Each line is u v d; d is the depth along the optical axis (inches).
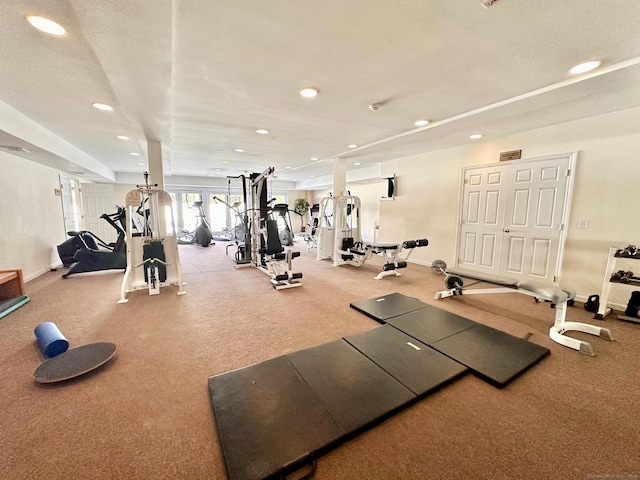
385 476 47.9
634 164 116.6
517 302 136.3
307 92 103.0
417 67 84.7
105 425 58.9
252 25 64.1
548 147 143.0
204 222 323.9
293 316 118.6
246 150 208.1
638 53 76.2
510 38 69.6
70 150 178.1
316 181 415.8
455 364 79.5
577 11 59.5
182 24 63.2
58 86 95.3
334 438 53.6
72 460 50.7
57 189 218.7
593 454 52.0
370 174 295.4
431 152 210.2
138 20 57.1
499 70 86.4
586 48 74.0
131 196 145.6
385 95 105.7
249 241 233.1
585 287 133.6
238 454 49.9
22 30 64.9
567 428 58.2
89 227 281.3
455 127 143.9
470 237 187.5
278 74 88.9
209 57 78.5
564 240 139.5
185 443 54.5
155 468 49.3
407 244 181.8
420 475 48.0
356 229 234.7
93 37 62.6
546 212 146.7
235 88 99.3
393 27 65.3
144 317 116.6
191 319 114.9
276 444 52.1
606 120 122.6
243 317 117.2
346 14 60.6
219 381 72.1
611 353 87.9
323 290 156.5
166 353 88.2
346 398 65.2
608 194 124.1
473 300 139.4
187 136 164.9
